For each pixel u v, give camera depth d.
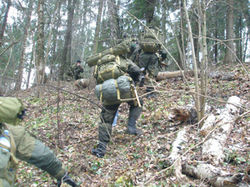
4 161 1.75
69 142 4.63
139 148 3.92
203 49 4.09
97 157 3.91
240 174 2.51
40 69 8.91
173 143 3.72
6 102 1.88
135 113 4.27
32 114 6.87
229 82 6.43
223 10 9.20
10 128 1.96
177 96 6.04
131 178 3.00
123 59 4.16
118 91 3.80
